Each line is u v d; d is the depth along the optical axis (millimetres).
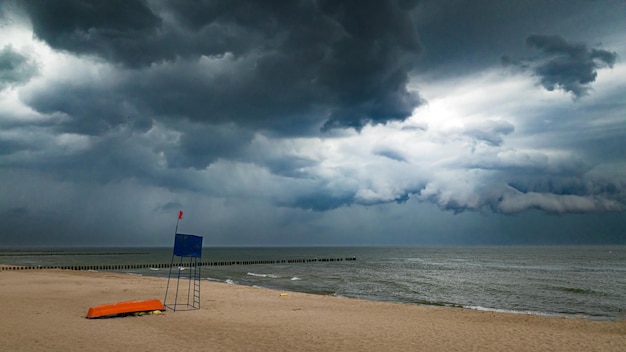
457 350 12023
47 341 12000
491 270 67000
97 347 11375
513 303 28844
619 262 94688
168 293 25172
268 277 52219
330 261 107000
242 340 12633
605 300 30484
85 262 98000
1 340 12055
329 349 11812
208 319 16250
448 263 92938
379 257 132625
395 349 12000
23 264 85562
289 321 16297
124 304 16984
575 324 17516
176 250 17875
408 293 34562
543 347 12586
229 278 50156
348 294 33719
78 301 21125
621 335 14617
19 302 20375
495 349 12234
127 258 124000
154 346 11594
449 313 20312
